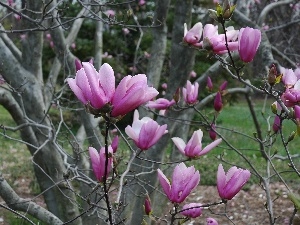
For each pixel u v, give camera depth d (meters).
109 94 1.33
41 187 3.88
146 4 11.33
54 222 3.36
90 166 3.73
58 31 3.91
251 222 7.09
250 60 1.92
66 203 3.81
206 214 7.12
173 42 3.56
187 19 3.51
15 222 6.02
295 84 1.97
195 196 8.20
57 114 11.18
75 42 12.73
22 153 11.12
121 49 12.91
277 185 8.37
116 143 2.15
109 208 1.53
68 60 4.01
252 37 1.89
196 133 2.29
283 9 7.25
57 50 4.01
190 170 1.82
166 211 4.69
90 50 12.93
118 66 12.38
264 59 3.14
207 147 2.33
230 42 2.08
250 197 8.02
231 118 16.02
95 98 1.32
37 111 3.76
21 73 3.69
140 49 12.05
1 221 6.13
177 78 3.60
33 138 3.82
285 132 8.62
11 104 3.65
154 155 3.54
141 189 3.53
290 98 1.91
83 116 3.85
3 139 12.30
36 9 3.65
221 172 1.78
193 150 2.30
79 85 1.34
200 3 6.55
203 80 3.79
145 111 3.88
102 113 1.32
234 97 12.65
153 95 1.37
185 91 3.06
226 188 1.78
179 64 3.56
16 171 9.30
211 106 11.22
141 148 2.09
